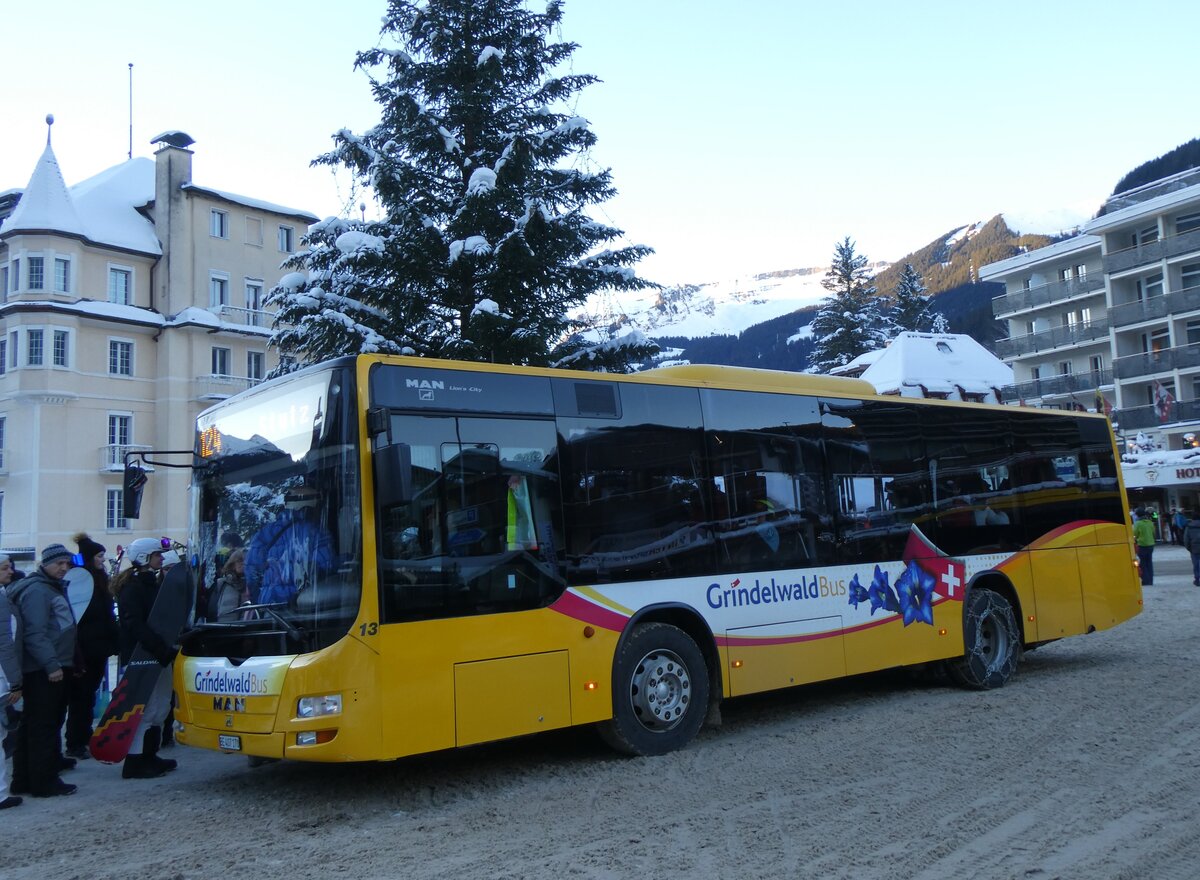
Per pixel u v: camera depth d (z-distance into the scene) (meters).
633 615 7.94
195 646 7.39
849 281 68.44
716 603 8.52
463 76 16.94
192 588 7.71
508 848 5.78
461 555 7.05
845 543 9.66
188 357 47.22
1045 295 57.25
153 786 8.03
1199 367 47.19
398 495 6.31
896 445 10.39
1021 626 11.30
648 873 5.23
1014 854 5.35
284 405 7.29
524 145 15.80
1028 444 11.89
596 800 6.77
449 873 5.38
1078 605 12.02
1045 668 12.21
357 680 6.41
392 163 15.37
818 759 7.74
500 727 7.04
